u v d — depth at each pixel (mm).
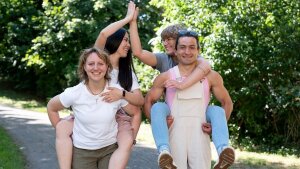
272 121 11742
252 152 10680
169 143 4020
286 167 8664
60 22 19000
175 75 4094
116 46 4281
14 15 21578
